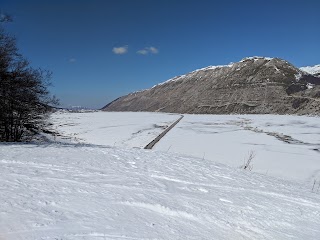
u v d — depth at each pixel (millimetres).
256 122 53219
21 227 4547
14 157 9898
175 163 11125
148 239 4617
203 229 5309
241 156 21016
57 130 32250
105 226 4871
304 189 9977
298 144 27547
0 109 16016
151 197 6562
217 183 8695
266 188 8859
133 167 9711
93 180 7562
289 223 6055
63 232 4512
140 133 32875
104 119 53312
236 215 6121
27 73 16438
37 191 6250
